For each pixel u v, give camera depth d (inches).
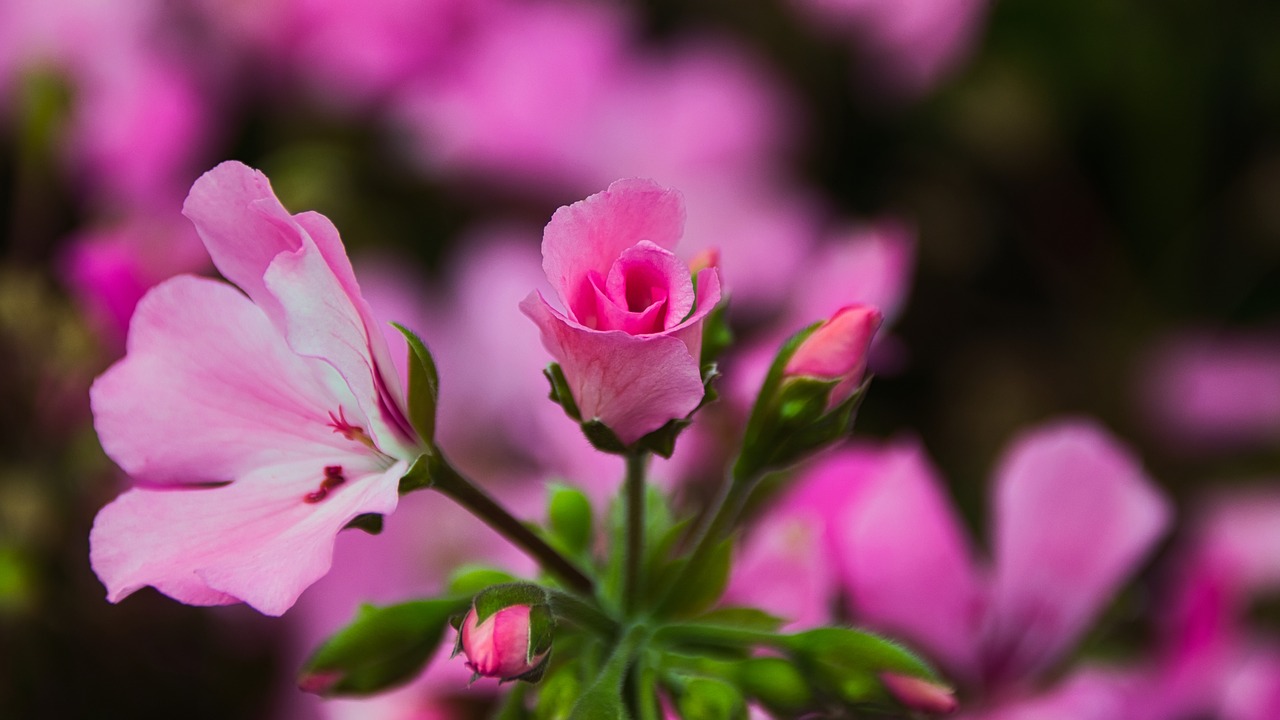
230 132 19.4
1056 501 15.5
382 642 12.6
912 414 20.9
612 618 12.7
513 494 16.6
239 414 12.5
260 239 12.4
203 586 12.0
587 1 20.9
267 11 19.2
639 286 12.1
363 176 19.5
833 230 20.6
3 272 17.0
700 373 12.3
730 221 19.4
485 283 17.5
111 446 12.4
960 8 20.2
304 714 16.2
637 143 19.8
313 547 11.9
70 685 16.2
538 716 12.7
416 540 16.3
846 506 15.1
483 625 12.0
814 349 12.7
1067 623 15.5
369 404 12.1
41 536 15.9
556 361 12.2
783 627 14.1
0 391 15.9
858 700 12.6
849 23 21.2
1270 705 16.0
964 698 15.4
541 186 19.5
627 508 12.7
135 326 12.5
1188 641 15.8
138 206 17.2
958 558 15.2
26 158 17.2
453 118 19.1
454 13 19.6
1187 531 20.2
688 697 12.5
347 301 12.1
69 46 17.3
